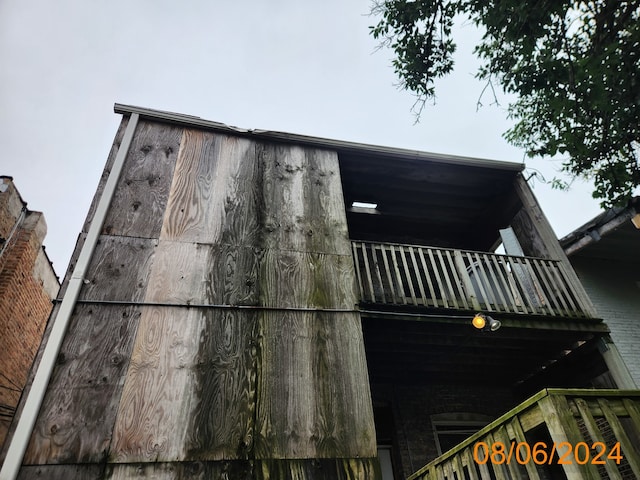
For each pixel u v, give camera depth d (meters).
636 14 4.88
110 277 4.01
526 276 6.58
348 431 3.64
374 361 5.80
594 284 7.29
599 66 4.81
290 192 5.32
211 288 4.22
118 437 3.20
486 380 6.54
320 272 4.69
